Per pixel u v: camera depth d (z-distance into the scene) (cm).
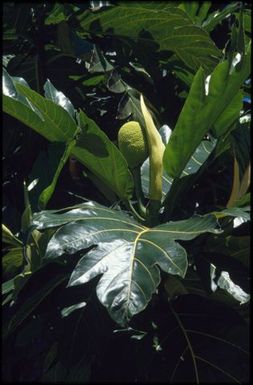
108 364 194
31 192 207
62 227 175
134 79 269
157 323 200
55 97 222
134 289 162
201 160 231
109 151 200
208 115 196
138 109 243
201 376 191
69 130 205
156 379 191
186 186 208
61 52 257
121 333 197
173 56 268
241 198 204
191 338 197
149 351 194
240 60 193
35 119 203
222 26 309
